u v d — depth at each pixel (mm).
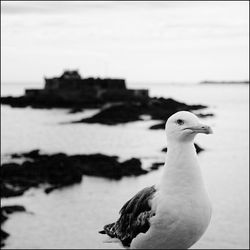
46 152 54500
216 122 78312
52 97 104625
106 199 31016
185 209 5988
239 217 25219
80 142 60406
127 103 88875
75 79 105188
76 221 26078
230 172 38250
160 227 6090
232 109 106938
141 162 42812
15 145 59281
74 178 35656
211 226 23703
